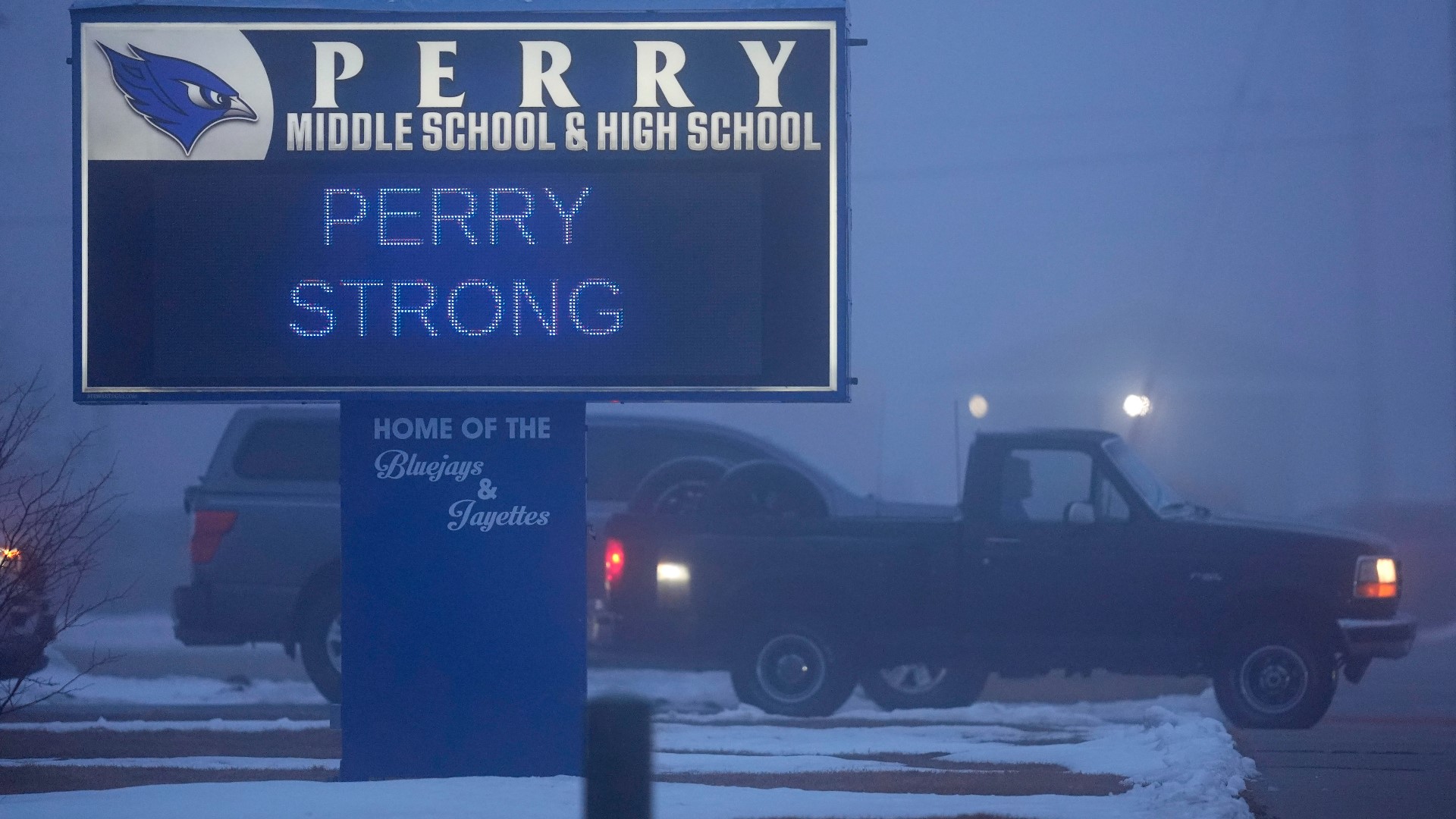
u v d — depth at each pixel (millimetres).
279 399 25250
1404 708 41906
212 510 41125
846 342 25500
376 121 25547
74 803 23719
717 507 39500
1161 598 36719
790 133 25688
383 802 23797
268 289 25312
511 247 25469
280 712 39031
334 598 40812
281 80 25547
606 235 25516
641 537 38531
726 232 25594
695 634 38062
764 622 37969
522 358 25406
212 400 25234
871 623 37875
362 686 25906
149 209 25328
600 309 25500
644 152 25641
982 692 45500
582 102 25688
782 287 25562
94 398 25141
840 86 25719
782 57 25766
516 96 25672
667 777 27000
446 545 26078
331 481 41531
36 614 30219
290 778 26578
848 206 25672
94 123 25406
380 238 25422
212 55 25516
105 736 32906
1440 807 25875
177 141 25406
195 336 25281
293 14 25594
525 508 26172
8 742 31938
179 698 43406
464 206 25469
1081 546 37094
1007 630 37344
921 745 31484
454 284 25453
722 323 25516
